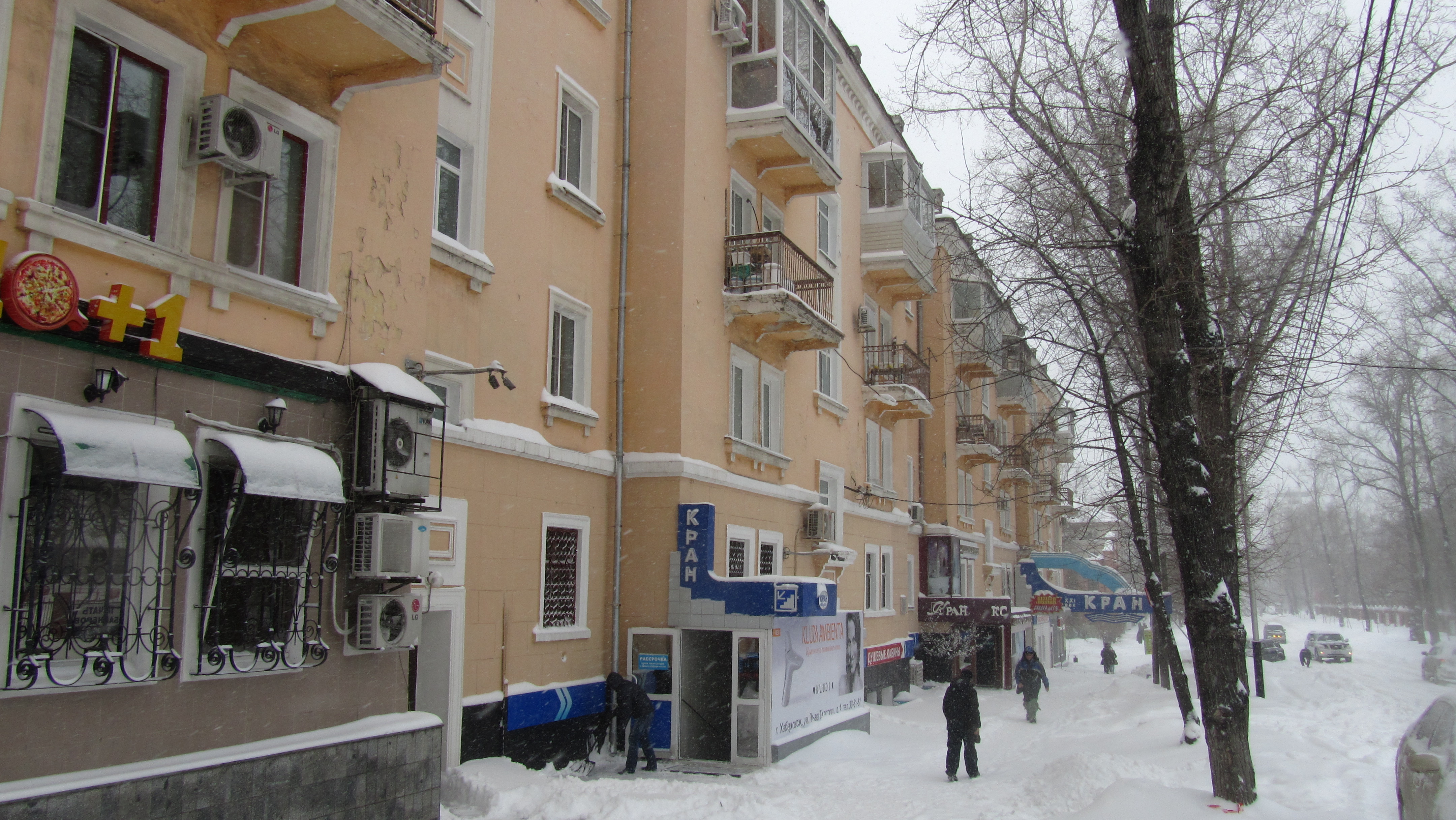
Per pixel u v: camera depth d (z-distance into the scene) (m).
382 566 7.92
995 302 12.84
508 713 11.44
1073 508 16.41
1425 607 37.38
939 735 17.73
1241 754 8.80
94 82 6.61
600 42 14.84
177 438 6.37
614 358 14.56
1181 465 9.31
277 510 7.47
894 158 23.59
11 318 5.64
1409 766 7.32
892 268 23.33
